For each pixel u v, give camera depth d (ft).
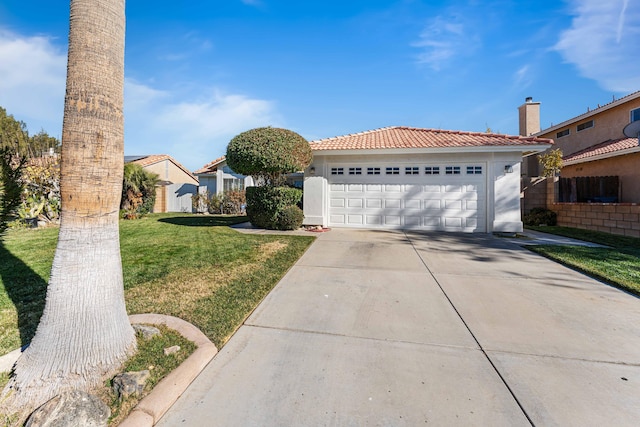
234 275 18.69
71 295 8.55
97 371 8.63
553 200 46.78
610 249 26.30
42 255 23.13
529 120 65.21
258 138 34.63
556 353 10.44
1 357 9.66
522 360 10.05
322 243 28.94
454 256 24.13
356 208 39.52
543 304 14.61
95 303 8.85
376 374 9.34
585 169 50.14
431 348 10.82
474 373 9.36
